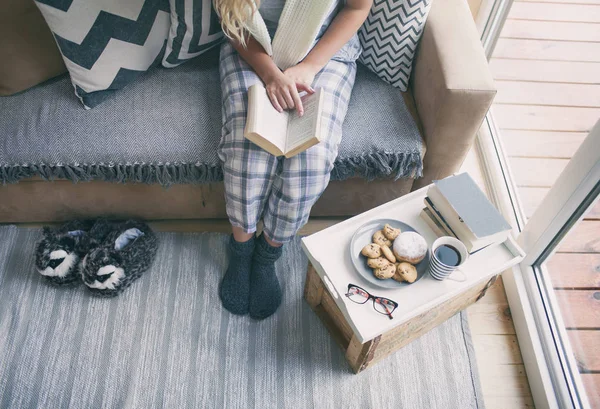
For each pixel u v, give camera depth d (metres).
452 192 1.16
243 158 1.21
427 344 1.40
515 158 1.75
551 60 1.92
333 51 1.29
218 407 1.29
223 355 1.37
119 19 1.28
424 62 1.35
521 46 1.96
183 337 1.39
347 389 1.32
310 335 1.41
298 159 1.21
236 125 1.22
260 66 1.27
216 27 1.37
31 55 1.33
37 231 1.59
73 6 1.23
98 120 1.33
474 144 1.86
